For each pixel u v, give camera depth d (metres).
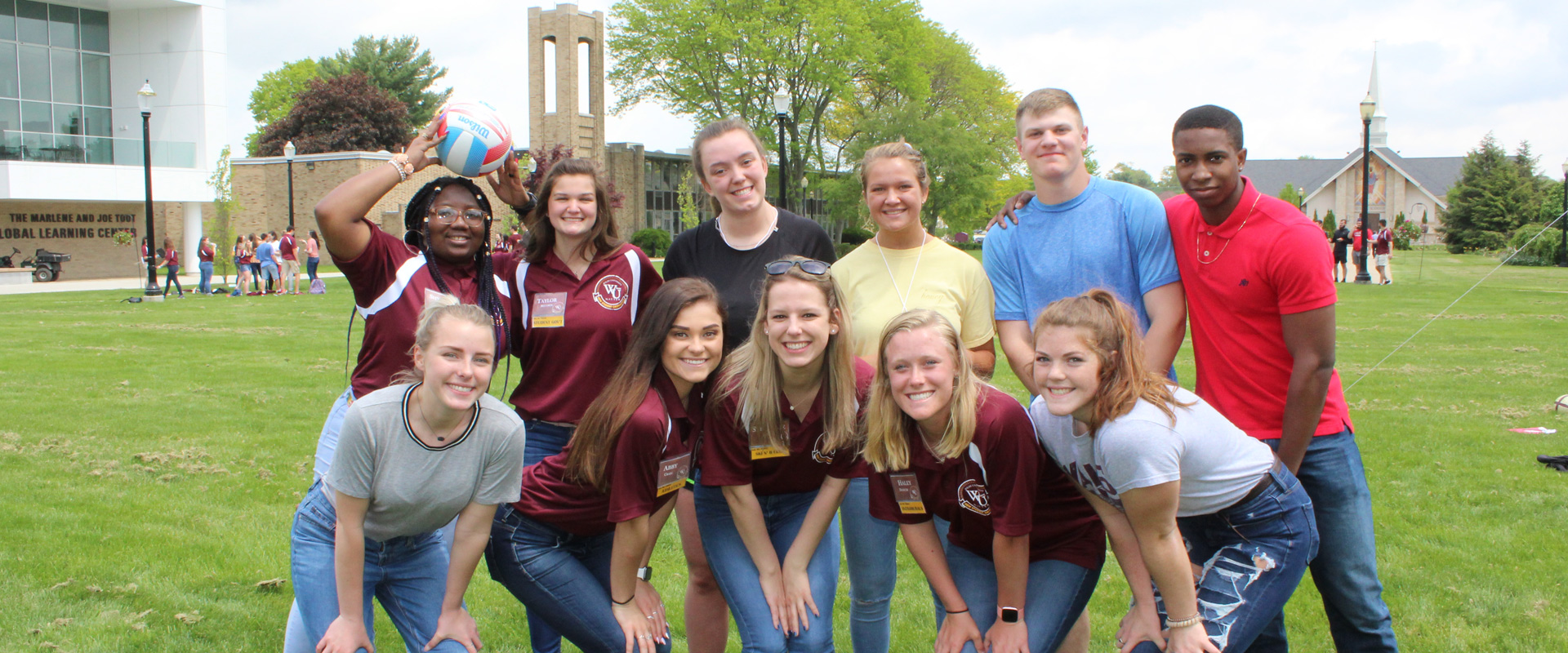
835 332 3.40
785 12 43.00
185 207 34.75
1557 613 4.25
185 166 34.12
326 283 26.84
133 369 10.74
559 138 48.16
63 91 33.97
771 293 3.32
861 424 3.46
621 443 3.25
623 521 3.29
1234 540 3.22
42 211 32.19
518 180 4.11
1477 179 41.09
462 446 3.16
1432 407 8.77
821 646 3.46
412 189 37.00
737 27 41.56
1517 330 14.65
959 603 3.42
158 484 6.11
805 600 3.48
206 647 3.93
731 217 4.09
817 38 41.75
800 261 3.38
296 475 6.36
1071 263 3.84
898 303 3.97
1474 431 7.70
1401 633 4.10
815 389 3.48
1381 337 13.82
